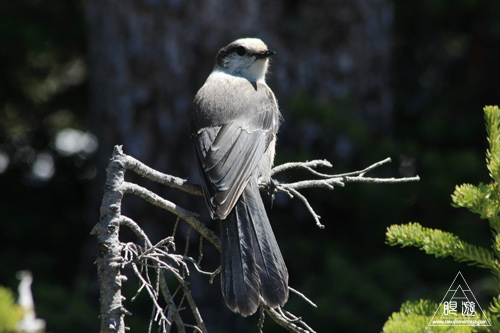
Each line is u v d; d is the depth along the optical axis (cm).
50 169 1688
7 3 1498
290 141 1171
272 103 755
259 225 567
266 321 1020
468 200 486
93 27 1304
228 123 688
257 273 528
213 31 1195
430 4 1352
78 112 1708
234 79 780
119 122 1242
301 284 1067
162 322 447
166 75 1211
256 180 643
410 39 1516
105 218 479
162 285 481
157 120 1219
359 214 1083
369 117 1264
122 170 494
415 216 1089
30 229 1547
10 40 1469
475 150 1186
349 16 1248
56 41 1485
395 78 1513
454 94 1383
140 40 1220
